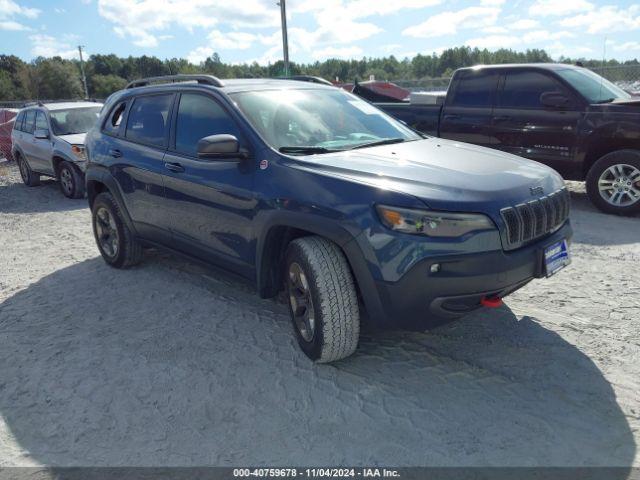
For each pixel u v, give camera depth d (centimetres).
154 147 470
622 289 441
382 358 352
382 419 291
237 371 347
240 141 381
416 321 308
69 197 1025
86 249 655
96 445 284
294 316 357
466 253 290
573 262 510
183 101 449
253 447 276
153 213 475
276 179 349
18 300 497
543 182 335
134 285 511
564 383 314
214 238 409
